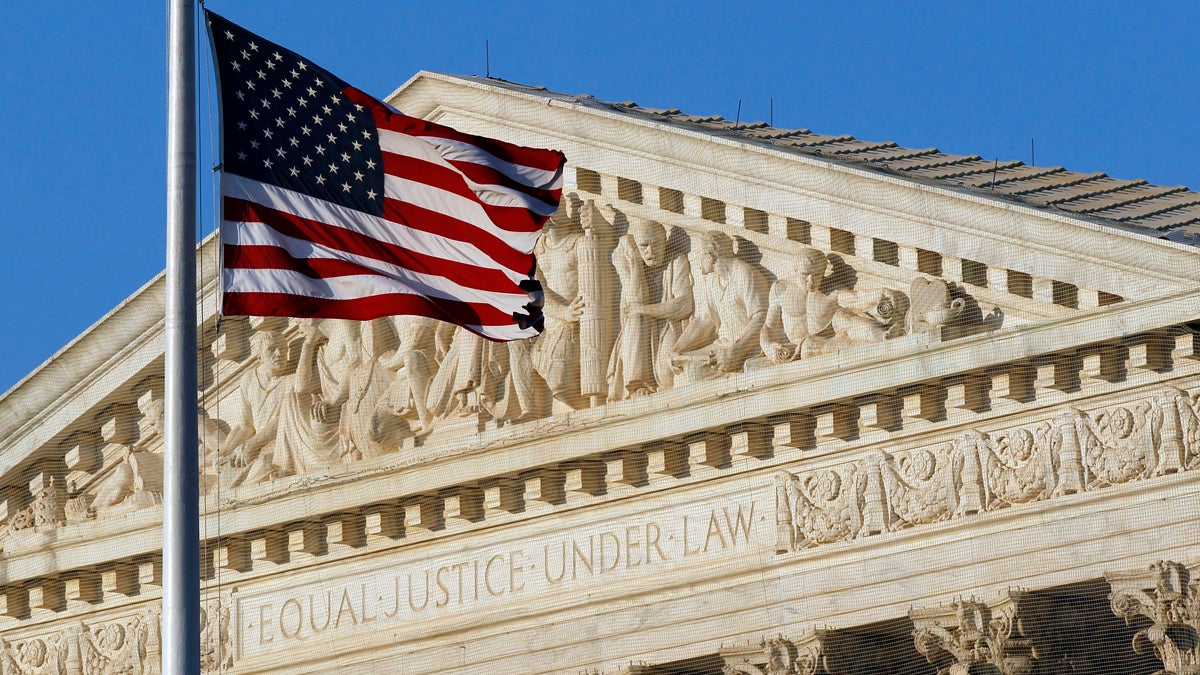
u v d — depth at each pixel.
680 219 52.78
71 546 60.31
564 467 53.59
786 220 51.06
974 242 48.41
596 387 53.22
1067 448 47.69
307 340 57.75
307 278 41.03
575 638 53.44
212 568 59.22
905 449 49.75
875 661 50.88
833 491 50.44
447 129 43.59
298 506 56.88
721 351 51.28
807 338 50.47
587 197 54.09
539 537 54.41
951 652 49.19
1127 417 47.12
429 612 55.69
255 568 58.50
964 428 49.03
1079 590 47.97
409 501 55.62
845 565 50.16
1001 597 48.09
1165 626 46.53
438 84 56.09
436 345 55.91
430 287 42.56
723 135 52.69
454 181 43.34
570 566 53.81
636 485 52.97
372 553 56.84
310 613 57.62
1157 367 46.72
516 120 54.69
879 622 49.66
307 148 41.62
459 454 54.47
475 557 55.28
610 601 53.00
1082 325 46.81
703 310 52.28
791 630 50.66
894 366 48.91
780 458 51.25
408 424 56.22
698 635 51.81
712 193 51.94
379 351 56.78
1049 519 47.84
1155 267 46.16
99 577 61.03
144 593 60.31
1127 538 46.88
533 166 44.47
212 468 58.78
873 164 51.91
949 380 48.88
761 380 50.56
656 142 52.53
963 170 55.25
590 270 53.56
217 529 58.06
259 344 58.31
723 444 51.88
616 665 52.84
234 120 40.69
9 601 62.34
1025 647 48.19
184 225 36.22
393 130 42.88
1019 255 47.88
